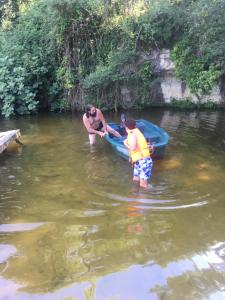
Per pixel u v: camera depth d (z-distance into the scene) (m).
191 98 8.38
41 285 2.40
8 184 4.07
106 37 8.34
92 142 5.44
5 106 7.71
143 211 3.35
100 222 3.18
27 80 8.02
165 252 2.73
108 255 2.71
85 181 4.06
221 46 7.40
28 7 9.17
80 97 8.32
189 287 2.36
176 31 8.23
